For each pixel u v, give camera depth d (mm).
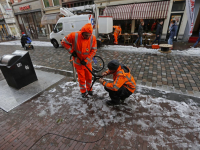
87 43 2365
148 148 1786
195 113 2350
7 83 3545
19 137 2029
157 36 7676
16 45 11906
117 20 11133
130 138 1945
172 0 8281
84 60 2555
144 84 3479
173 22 6551
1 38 19672
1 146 1897
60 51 8000
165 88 3238
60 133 2076
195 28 11055
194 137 1914
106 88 2438
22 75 3402
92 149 1809
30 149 1838
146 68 4531
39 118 2396
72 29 7969
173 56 5695
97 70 4652
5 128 2207
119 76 2119
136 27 10734
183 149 1751
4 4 17891
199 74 3906
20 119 2387
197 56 5547
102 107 2627
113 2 10398
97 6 11125
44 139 1982
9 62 3076
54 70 4824
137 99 2811
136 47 7852
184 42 8766
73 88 3414
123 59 5625
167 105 2586
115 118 2328
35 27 16656
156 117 2307
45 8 14305
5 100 2936
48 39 15078
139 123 2201
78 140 1945
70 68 4957
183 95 2896
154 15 8781
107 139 1944
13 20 18531
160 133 2000
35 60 6312
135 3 9633
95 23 7918
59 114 2480
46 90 3354
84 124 2232
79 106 2688
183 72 4090
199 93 2965
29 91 3293
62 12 9766
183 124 2137
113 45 8852
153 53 6309
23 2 15664
